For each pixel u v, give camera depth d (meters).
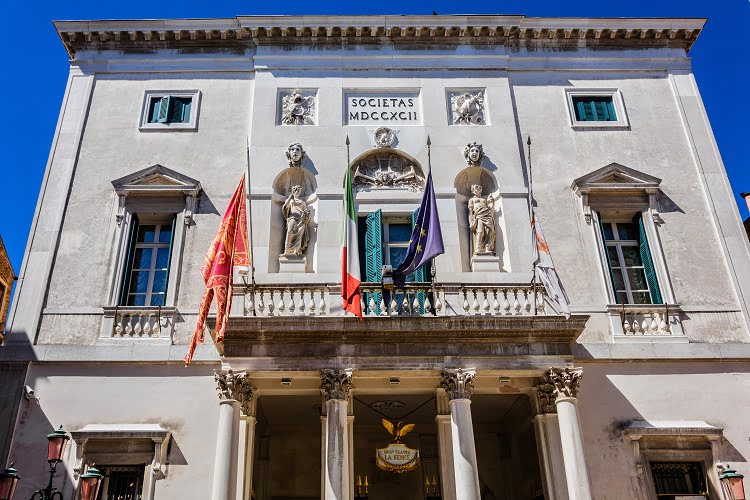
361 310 14.73
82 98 19.11
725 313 16.75
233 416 14.07
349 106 19.27
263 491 17.81
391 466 15.16
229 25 19.91
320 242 17.28
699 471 15.24
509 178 18.31
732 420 15.52
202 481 14.59
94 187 17.86
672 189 18.33
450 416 15.16
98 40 19.94
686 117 19.41
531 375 15.11
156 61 19.78
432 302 15.53
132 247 17.22
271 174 18.11
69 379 15.48
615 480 14.84
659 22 20.30
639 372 15.97
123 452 14.76
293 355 14.51
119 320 16.20
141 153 18.39
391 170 18.55
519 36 20.36
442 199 17.91
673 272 17.22
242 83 19.59
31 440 14.84
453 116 19.25
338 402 14.13
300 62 19.72
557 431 14.96
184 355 15.74
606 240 18.06
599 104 19.77
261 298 15.23
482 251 17.28
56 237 17.08
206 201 17.73
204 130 18.80
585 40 20.41
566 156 18.77
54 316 16.16
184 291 16.61
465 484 13.48
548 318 14.68
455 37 20.19
